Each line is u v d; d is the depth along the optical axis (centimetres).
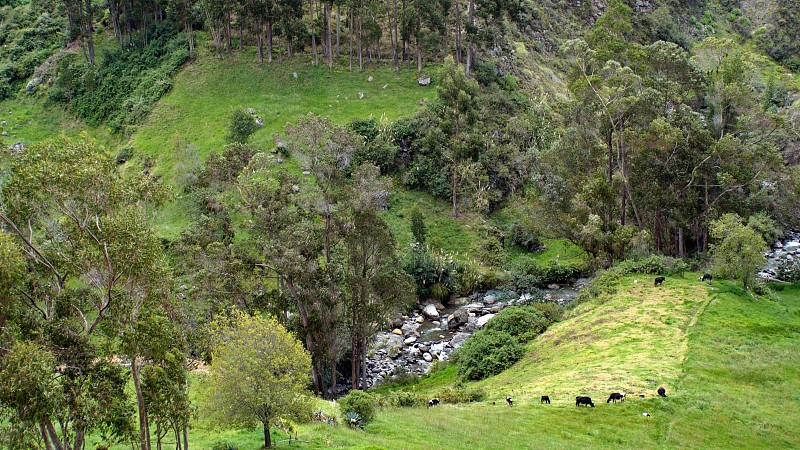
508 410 3594
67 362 2264
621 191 6812
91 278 2473
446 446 2947
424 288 6975
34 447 2133
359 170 4931
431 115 8450
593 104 7038
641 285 5647
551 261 7406
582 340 4794
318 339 4706
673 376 3900
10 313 2158
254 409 2762
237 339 2833
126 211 2588
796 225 7712
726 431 3309
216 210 5641
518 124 8875
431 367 5497
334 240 4978
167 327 2447
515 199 8331
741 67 7675
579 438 3181
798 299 5741
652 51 7994
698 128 6762
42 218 2470
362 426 3269
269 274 5062
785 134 7750
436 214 8019
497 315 5731
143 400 2394
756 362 4103
